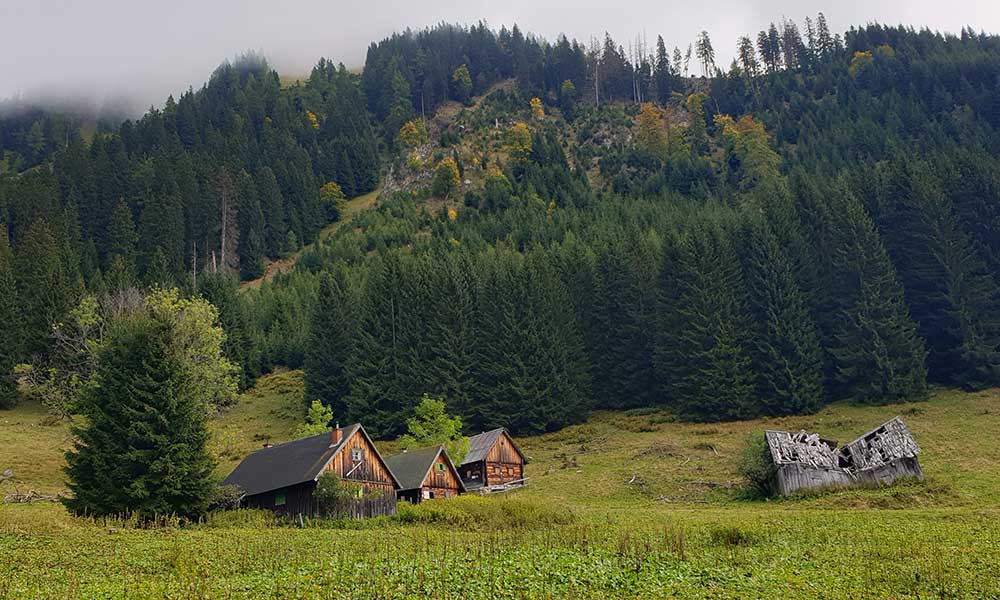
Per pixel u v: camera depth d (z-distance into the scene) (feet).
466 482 219.82
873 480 171.73
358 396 300.20
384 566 83.61
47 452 217.97
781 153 645.10
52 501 160.25
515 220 542.16
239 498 155.84
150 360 145.89
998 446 191.01
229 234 581.12
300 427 270.67
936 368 278.05
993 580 74.18
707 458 215.72
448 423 210.79
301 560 91.20
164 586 75.36
